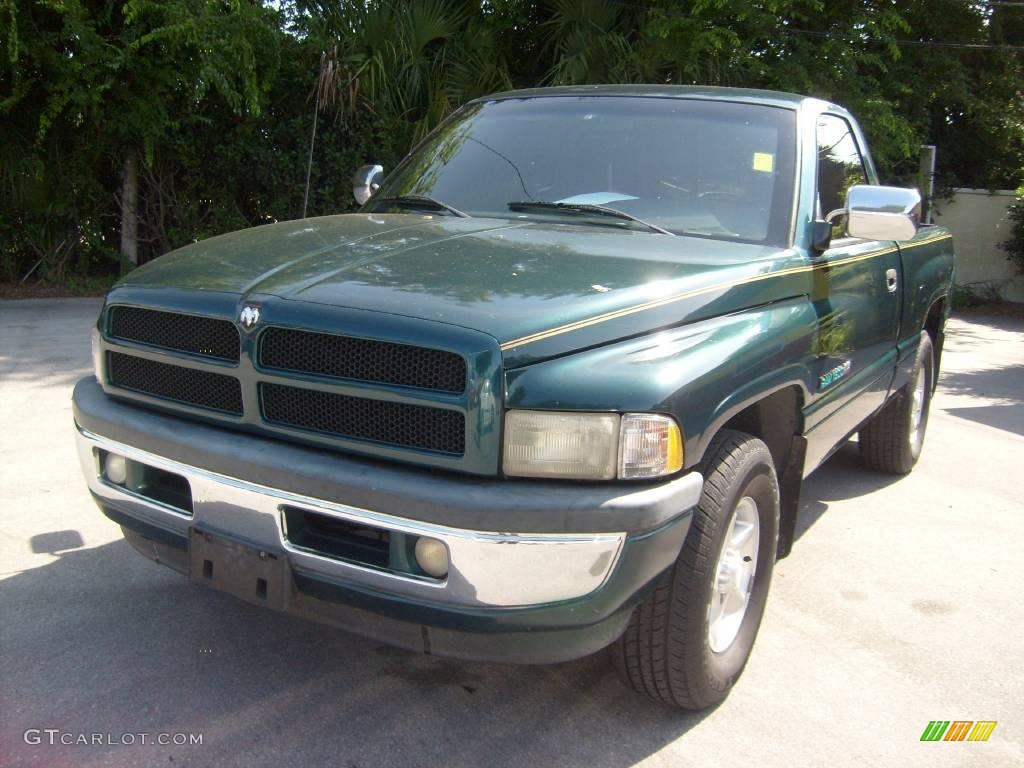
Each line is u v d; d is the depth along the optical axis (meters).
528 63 14.85
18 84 10.54
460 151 4.05
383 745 2.75
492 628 2.36
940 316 5.82
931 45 16.48
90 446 3.00
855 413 4.27
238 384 2.66
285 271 2.78
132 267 12.70
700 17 13.27
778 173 3.59
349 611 2.56
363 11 13.01
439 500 2.29
